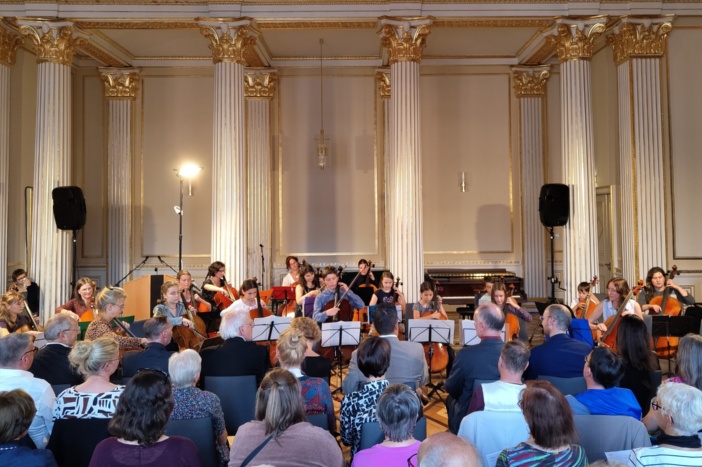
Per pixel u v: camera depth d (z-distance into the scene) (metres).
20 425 2.49
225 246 9.27
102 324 5.34
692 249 9.48
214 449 3.25
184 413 3.25
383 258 12.76
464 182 12.52
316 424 3.47
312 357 4.59
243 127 9.49
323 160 12.11
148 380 2.55
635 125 9.38
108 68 12.59
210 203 12.77
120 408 2.52
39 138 9.36
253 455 2.63
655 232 9.33
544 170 12.78
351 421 3.37
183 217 12.75
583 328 5.61
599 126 11.00
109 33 11.09
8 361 3.54
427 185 12.77
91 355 3.29
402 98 9.24
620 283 6.80
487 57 12.71
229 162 9.30
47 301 9.31
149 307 8.90
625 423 2.87
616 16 9.28
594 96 11.20
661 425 2.86
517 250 12.80
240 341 4.54
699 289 9.44
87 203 12.76
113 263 12.63
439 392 6.91
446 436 1.91
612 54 10.24
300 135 12.80
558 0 9.20
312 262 12.75
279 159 12.80
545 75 12.64
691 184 9.50
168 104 12.80
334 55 12.58
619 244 10.30
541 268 12.65
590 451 2.89
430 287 7.53
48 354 4.12
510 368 3.23
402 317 7.87
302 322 4.69
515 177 12.80
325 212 12.80
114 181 12.70
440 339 6.21
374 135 12.80
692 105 9.49
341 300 7.18
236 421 4.44
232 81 9.34
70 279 9.62
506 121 12.80
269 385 2.77
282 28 9.80
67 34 9.45
